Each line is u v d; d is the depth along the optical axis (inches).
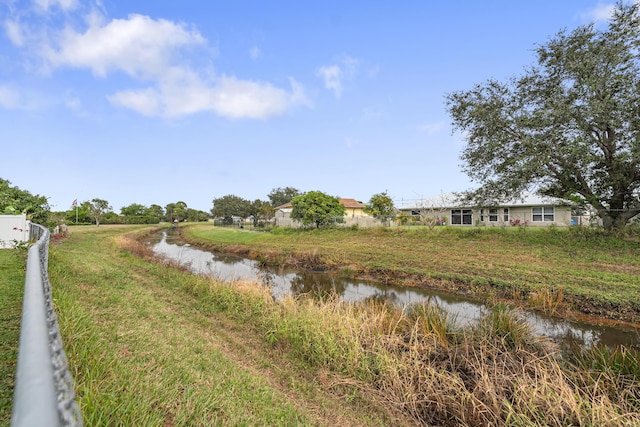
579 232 514.6
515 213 932.6
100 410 91.8
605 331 259.0
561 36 495.2
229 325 241.4
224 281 362.9
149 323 193.3
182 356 153.4
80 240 731.4
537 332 241.9
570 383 167.5
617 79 430.3
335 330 219.8
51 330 59.1
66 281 247.1
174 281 356.5
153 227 1979.6
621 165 452.4
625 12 450.0
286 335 222.7
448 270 434.9
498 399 156.9
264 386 148.4
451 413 161.8
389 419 153.9
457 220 1048.8
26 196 714.2
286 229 1077.1
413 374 179.8
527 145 503.8
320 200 1032.8
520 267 411.2
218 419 111.0
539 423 142.2
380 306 293.7
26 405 25.6
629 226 482.9
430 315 246.1
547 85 521.3
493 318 232.4
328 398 161.8
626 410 145.6
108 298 225.3
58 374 46.5
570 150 461.7
